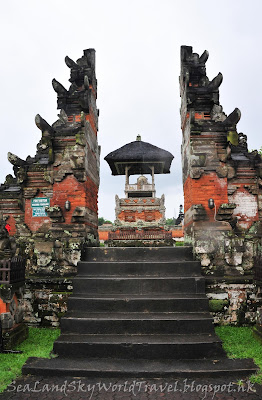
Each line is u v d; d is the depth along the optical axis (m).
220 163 8.77
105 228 28.67
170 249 8.57
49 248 8.53
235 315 7.80
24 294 8.03
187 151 9.34
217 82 9.23
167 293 7.32
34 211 9.53
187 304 6.77
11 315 6.57
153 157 26.61
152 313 6.70
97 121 11.03
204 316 6.45
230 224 8.65
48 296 8.04
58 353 5.89
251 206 9.03
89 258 8.70
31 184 9.59
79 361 5.64
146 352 5.78
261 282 6.90
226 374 5.21
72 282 7.55
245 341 6.65
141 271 7.95
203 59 10.02
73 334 6.31
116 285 7.42
